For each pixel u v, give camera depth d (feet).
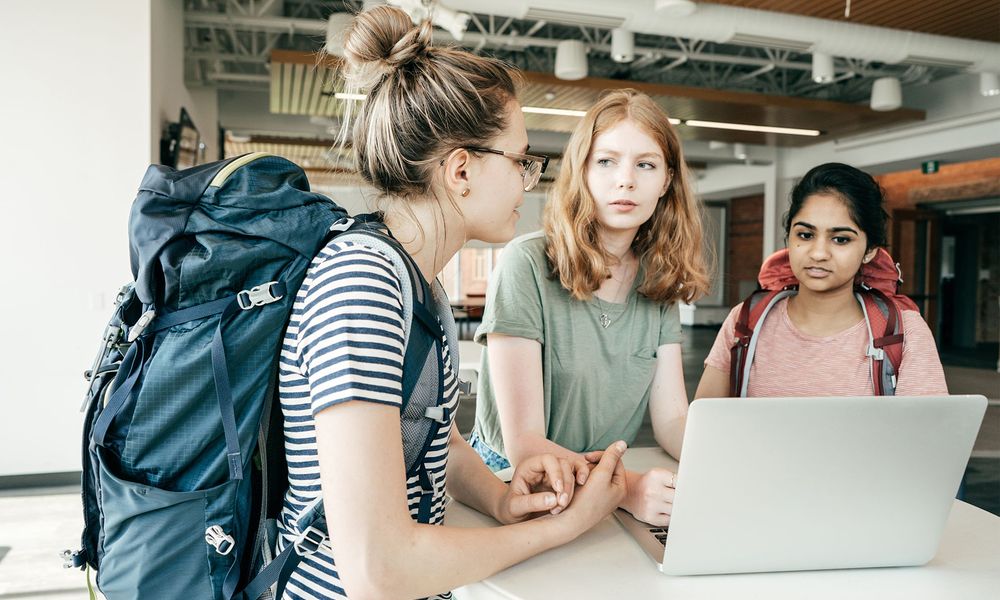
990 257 46.73
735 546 3.27
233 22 24.72
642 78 33.86
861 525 3.32
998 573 3.49
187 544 2.71
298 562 2.82
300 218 2.84
